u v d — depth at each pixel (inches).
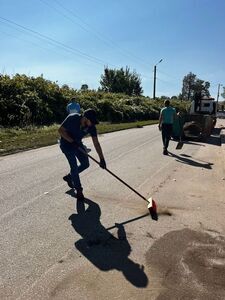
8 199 268.2
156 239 207.3
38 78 1042.7
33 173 353.7
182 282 161.9
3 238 200.2
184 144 661.9
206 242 205.5
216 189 323.9
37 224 222.1
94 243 199.0
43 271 167.3
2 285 155.0
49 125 913.5
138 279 163.5
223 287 159.3
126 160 451.8
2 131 693.3
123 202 271.4
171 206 268.4
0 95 842.2
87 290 153.8
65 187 305.3
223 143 713.6
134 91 2551.7
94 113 254.2
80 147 258.1
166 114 508.1
